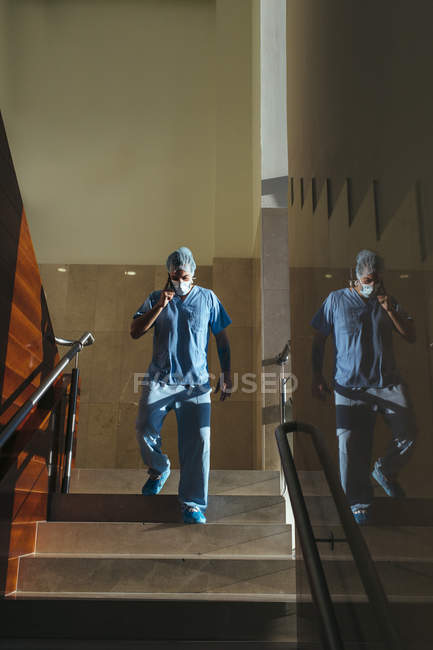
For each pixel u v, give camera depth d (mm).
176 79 6758
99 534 2938
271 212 5129
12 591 2557
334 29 1743
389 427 1135
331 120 1782
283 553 2906
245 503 3234
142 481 3793
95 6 6891
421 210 979
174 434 6016
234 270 6125
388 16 1196
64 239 6422
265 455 4660
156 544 2924
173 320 3178
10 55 6695
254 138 5969
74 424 3680
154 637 2176
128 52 6805
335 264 1694
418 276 988
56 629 2184
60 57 6758
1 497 2391
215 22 6891
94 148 6594
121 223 6469
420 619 946
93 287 6336
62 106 6656
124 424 6066
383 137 1220
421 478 958
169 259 3266
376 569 1183
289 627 2193
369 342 1297
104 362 6191
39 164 6531
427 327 942
